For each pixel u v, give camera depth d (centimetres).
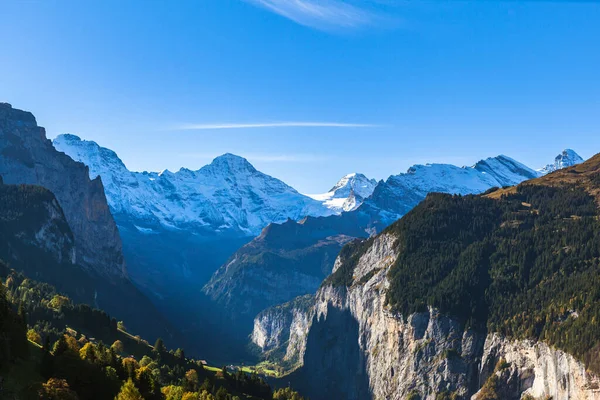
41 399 18588
